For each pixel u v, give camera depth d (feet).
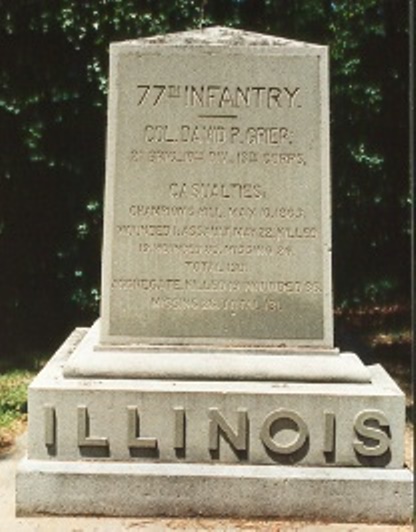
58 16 20.16
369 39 20.77
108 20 20.33
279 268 12.80
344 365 12.40
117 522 11.71
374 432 11.91
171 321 12.79
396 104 21.11
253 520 11.78
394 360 20.58
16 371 19.66
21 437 15.08
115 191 12.78
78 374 12.32
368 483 11.73
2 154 20.85
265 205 12.78
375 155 21.29
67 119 20.81
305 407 11.94
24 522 11.68
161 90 12.76
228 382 12.28
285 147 12.78
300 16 20.77
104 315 12.78
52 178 21.25
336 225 21.79
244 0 20.97
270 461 11.98
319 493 11.74
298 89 12.75
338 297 22.34
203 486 11.78
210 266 12.80
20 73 20.48
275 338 12.78
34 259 21.71
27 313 22.15
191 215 12.79
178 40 12.78
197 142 12.77
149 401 11.98
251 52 12.75
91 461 11.98
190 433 11.98
